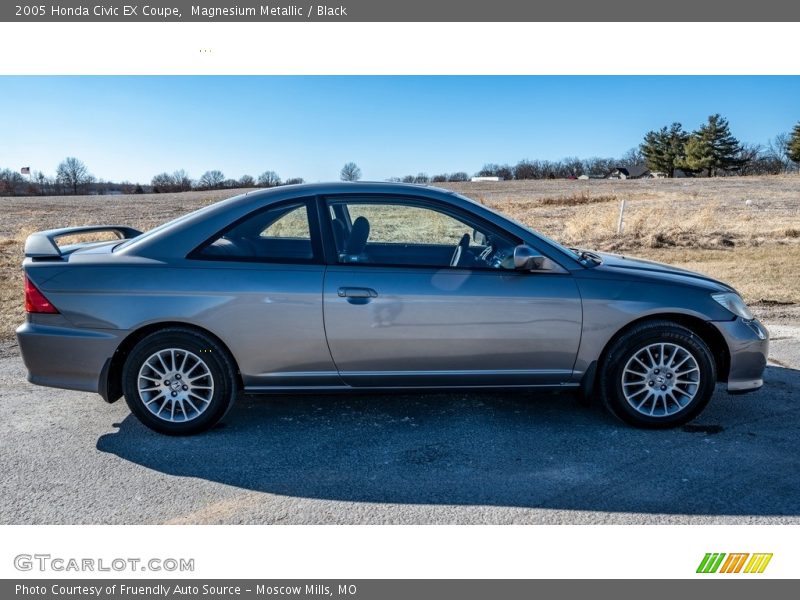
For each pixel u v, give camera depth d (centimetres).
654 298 405
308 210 409
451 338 400
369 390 415
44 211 3497
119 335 392
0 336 663
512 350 404
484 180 8538
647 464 367
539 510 322
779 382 508
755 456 376
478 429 419
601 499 331
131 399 403
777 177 6575
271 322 394
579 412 447
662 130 9788
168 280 392
